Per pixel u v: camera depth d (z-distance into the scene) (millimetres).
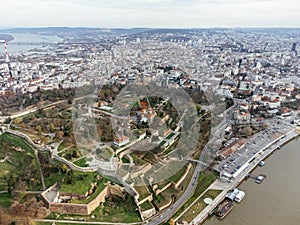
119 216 152125
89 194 161125
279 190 187125
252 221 158875
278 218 161000
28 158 197875
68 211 153250
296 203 173875
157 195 168000
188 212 159625
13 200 158125
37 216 149375
